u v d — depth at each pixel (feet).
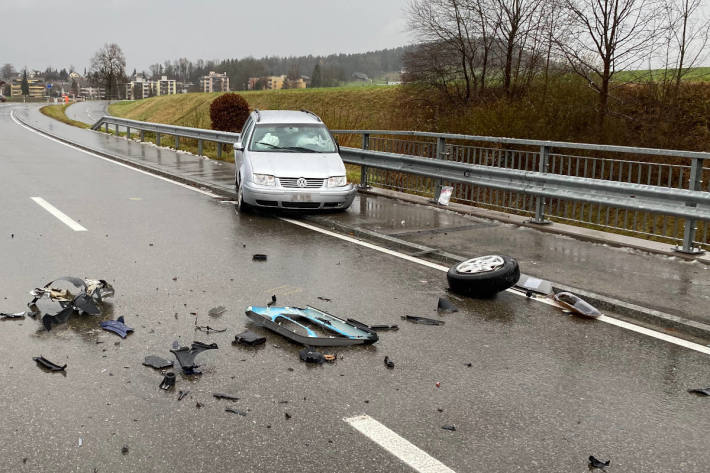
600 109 77.05
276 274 22.81
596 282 21.93
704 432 12.13
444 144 37.35
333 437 11.61
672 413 12.89
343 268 23.91
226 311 18.58
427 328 17.66
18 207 34.71
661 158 60.03
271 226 31.86
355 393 13.44
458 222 32.73
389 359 15.34
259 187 33.78
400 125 100.53
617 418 12.62
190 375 14.16
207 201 39.01
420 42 103.40
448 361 15.31
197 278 21.97
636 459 11.13
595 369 15.05
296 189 33.83
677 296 20.40
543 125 73.10
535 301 20.49
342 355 15.56
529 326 18.03
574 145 29.01
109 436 11.48
